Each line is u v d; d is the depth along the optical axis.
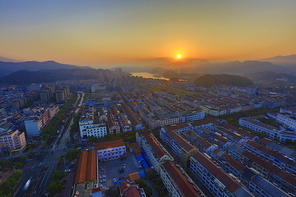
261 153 169.88
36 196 135.50
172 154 188.38
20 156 193.50
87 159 159.25
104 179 148.75
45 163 181.25
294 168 141.62
